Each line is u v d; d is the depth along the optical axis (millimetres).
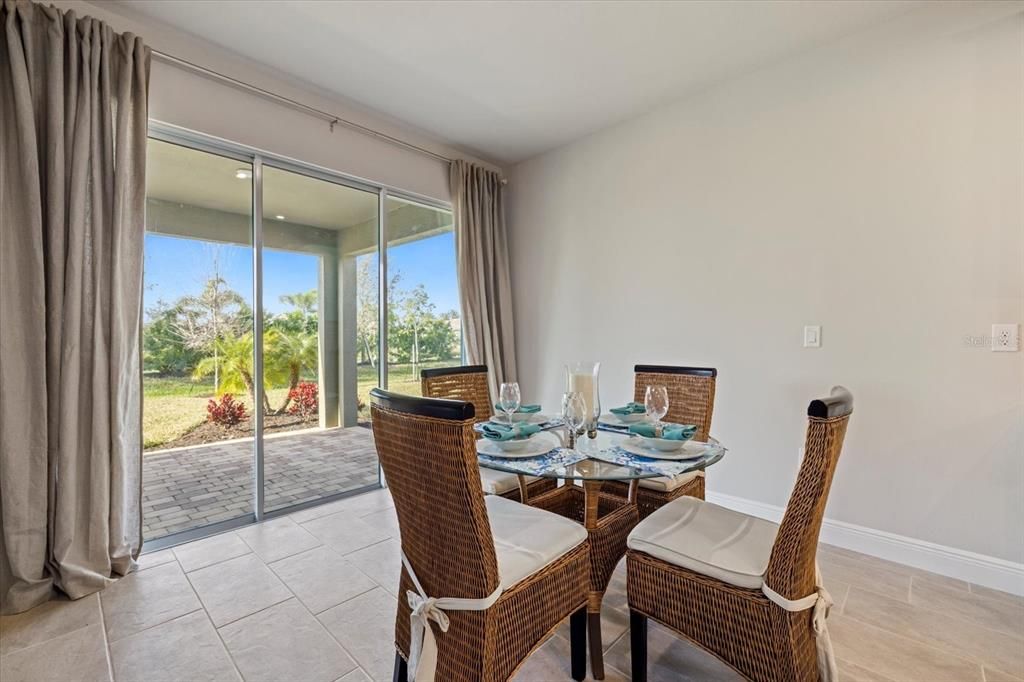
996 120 1992
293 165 2902
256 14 2176
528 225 4020
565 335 3746
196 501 2648
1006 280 1977
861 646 1597
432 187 3627
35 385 1871
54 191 1913
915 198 2188
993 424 2010
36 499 1862
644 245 3232
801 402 2547
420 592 1261
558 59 2559
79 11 2057
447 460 1069
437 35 2340
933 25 2129
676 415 2320
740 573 1234
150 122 2303
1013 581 1946
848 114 2369
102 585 1963
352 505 2992
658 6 2135
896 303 2242
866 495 2326
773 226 2633
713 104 2865
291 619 1765
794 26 2287
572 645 1466
